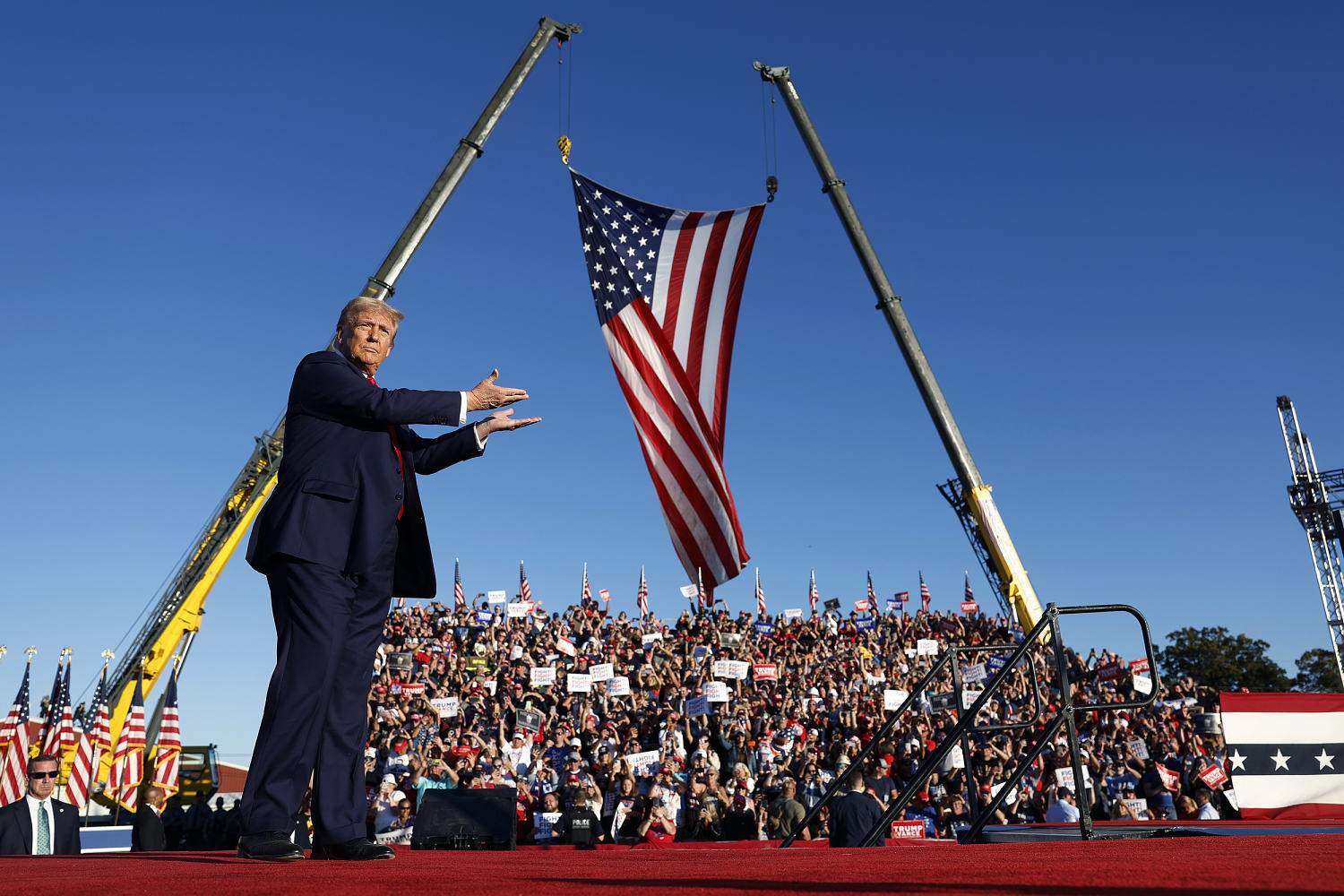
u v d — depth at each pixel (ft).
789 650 101.91
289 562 10.21
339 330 11.88
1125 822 24.40
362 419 10.68
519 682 90.68
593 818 47.83
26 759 62.34
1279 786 35.99
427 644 106.63
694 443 40.11
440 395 11.03
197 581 74.84
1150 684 17.46
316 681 9.91
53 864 9.17
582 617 119.03
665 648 101.30
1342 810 35.60
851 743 60.95
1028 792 49.96
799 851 10.00
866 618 130.52
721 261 41.55
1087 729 64.34
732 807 49.88
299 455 10.65
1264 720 36.73
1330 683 187.32
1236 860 5.38
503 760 61.52
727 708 71.41
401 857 10.68
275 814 9.49
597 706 81.35
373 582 11.10
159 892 5.60
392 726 74.64
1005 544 77.36
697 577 39.83
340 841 10.42
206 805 64.85
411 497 11.51
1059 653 17.39
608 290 41.52
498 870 7.13
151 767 72.33
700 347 40.93
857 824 25.29
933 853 8.36
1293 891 4.26
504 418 11.52
